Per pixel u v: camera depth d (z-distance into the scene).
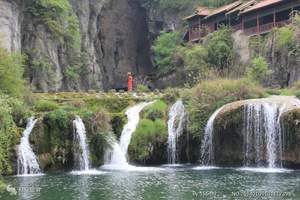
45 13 59.81
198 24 70.06
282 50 50.72
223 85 38.47
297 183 26.05
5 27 52.03
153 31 83.88
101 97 42.44
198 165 35.88
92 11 75.62
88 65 70.31
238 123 34.56
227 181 26.94
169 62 70.19
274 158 33.56
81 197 22.61
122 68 85.25
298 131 32.47
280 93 40.62
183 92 39.72
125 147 36.41
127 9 86.94
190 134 37.12
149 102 41.06
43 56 59.22
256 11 59.25
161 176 29.17
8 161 30.44
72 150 33.28
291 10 55.72
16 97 35.34
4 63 35.25
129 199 22.05
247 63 56.19
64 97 42.84
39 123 32.69
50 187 25.34
